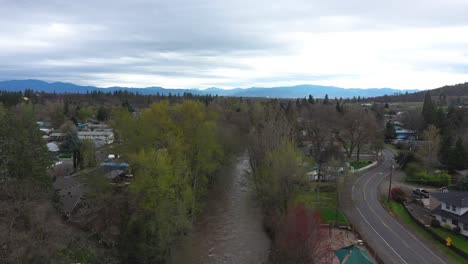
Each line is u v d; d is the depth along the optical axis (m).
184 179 38.34
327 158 69.88
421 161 69.62
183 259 36.62
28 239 24.44
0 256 22.58
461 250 37.09
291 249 34.47
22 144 34.34
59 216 37.69
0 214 26.84
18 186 31.19
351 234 43.03
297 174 42.84
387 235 42.41
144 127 45.06
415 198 54.88
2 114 35.72
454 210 44.53
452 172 67.75
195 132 46.16
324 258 35.97
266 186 44.88
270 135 55.84
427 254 37.47
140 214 33.16
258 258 37.00
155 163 33.94
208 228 44.56
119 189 41.06
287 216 37.91
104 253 31.47
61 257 27.31
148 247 32.00
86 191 44.41
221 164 61.59
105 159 67.12
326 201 53.53
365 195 57.59
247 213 49.69
